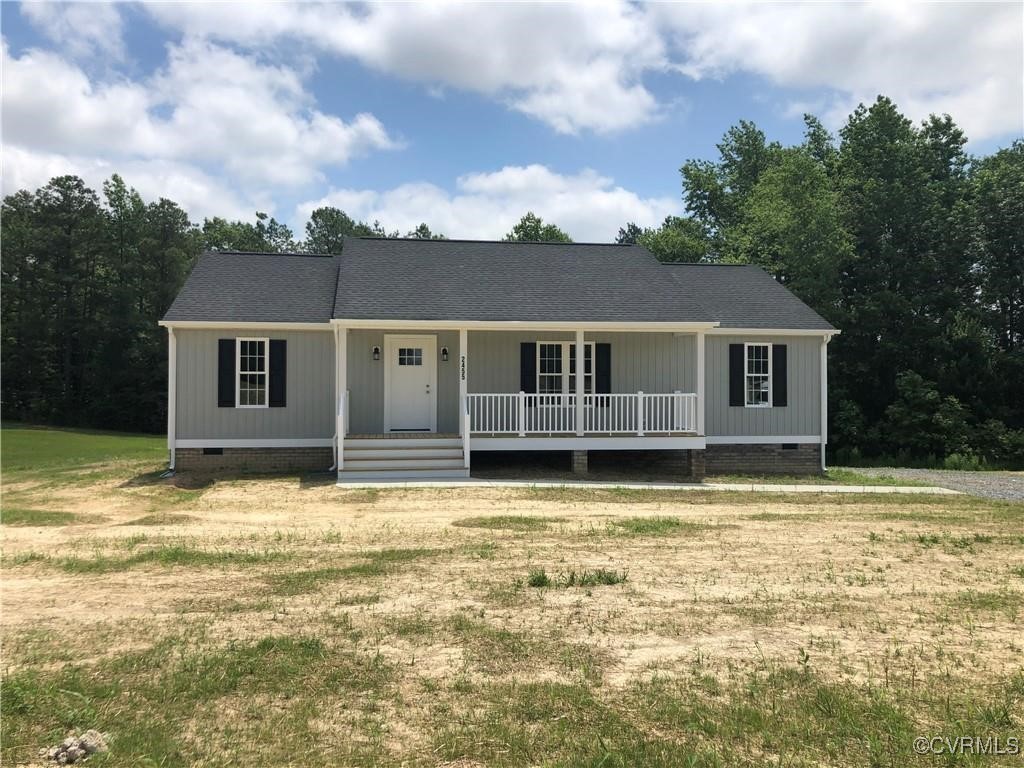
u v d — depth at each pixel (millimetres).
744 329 18859
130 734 4352
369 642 5891
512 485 14914
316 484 15086
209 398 17344
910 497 14602
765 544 9617
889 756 4117
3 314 45312
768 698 4859
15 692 4875
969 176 36250
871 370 30719
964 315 30672
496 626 6277
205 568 8289
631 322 16828
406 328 16406
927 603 6977
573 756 4090
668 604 6902
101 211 47156
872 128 33844
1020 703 4805
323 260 20484
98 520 11500
